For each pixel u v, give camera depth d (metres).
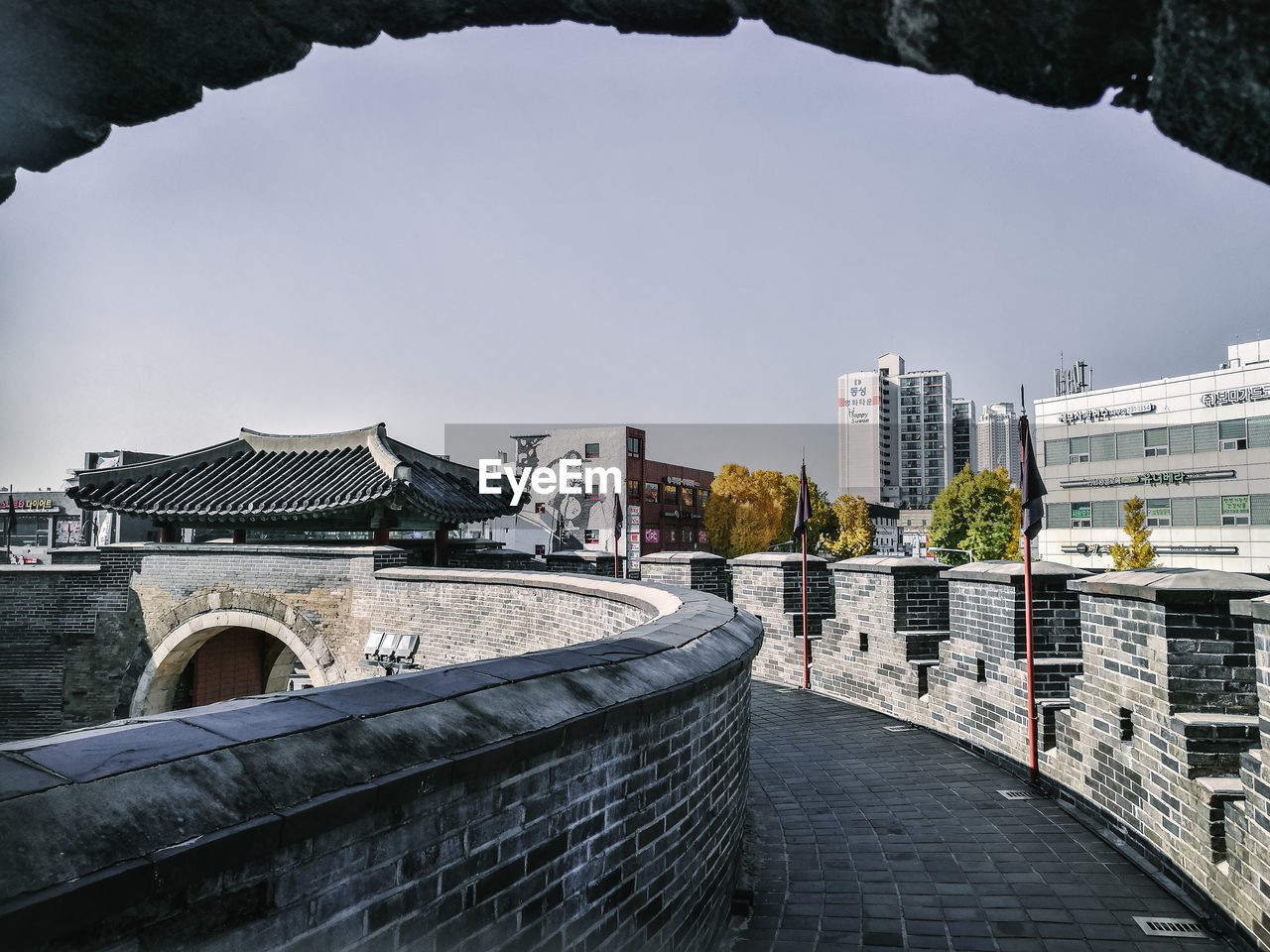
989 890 5.82
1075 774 7.61
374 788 2.35
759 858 6.52
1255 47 1.11
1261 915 4.78
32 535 59.44
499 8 1.54
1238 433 44.28
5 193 1.97
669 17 1.52
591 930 3.47
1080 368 59.16
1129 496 49.28
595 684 3.74
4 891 1.54
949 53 1.37
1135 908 5.49
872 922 5.34
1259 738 5.34
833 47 1.49
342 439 20.41
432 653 15.32
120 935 1.79
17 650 18.84
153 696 18.38
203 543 18.39
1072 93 1.37
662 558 15.91
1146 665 6.39
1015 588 8.89
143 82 1.70
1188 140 1.35
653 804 4.09
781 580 14.40
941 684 10.55
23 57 1.60
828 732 10.74
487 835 2.88
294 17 1.55
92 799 1.87
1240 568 43.91
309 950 2.22
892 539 129.75
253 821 2.03
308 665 16.88
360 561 16.62
